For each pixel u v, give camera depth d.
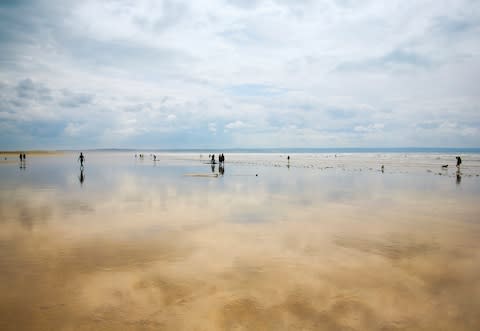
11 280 6.71
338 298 6.00
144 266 7.51
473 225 11.39
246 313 5.46
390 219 12.31
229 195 18.19
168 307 5.66
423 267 7.50
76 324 5.14
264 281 6.70
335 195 18.33
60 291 6.22
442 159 79.50
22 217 12.41
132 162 65.12
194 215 12.93
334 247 8.95
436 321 5.29
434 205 15.27
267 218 12.42
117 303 5.79
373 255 8.30
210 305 5.72
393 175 31.58
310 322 5.22
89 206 14.73
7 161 66.88
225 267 7.46
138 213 13.27
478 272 7.22
